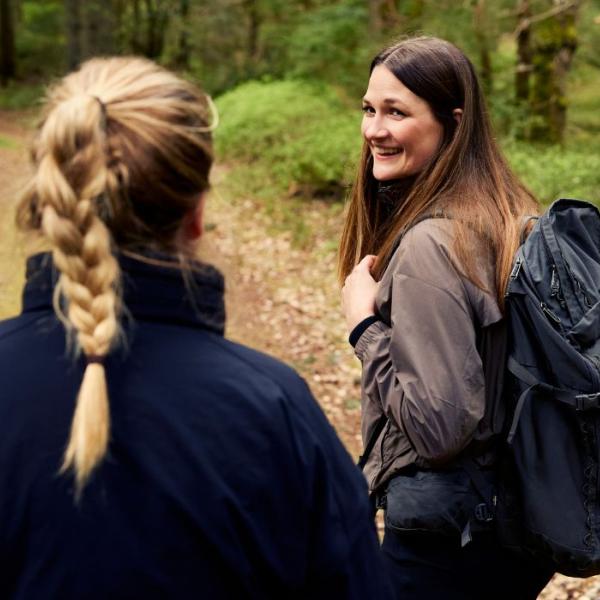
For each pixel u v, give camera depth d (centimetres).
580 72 1349
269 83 1411
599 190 753
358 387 545
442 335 162
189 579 95
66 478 94
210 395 99
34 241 101
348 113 1181
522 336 164
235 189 1017
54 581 93
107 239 95
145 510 94
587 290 164
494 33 1232
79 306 94
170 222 102
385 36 1323
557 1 1107
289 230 891
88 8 1805
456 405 159
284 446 100
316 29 1395
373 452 185
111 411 96
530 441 162
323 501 104
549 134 1138
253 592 99
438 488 169
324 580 104
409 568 176
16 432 95
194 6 2125
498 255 170
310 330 644
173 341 100
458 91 182
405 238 173
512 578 177
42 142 101
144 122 99
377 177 191
